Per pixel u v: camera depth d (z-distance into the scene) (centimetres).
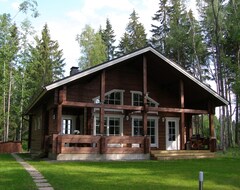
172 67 1728
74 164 1254
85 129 1733
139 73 1952
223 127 2570
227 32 2523
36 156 1655
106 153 1517
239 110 3331
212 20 2577
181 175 969
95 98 1797
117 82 1880
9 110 3425
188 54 3366
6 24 2956
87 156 1481
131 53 1602
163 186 774
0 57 3033
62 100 1461
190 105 2075
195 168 1159
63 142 1448
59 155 1435
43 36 4247
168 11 3766
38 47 4041
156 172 1030
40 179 855
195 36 3028
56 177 883
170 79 1888
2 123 3506
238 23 2238
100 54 3641
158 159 1565
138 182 827
